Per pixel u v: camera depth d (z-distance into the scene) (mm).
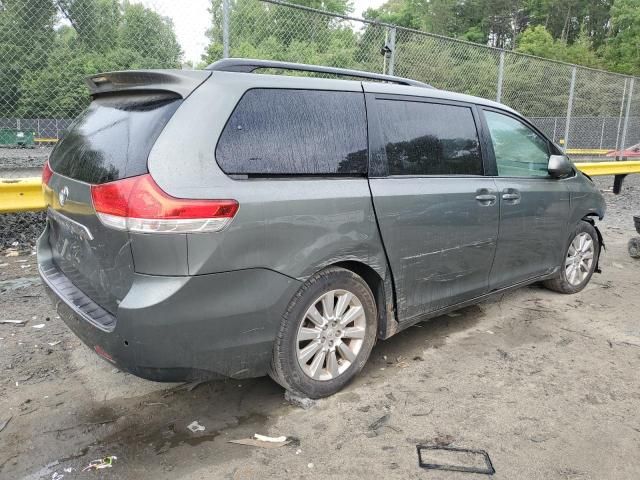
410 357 3705
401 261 3297
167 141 2430
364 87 3254
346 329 3133
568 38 61312
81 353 3660
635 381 3416
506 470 2516
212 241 2428
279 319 2742
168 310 2385
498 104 4254
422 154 3482
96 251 2600
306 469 2498
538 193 4324
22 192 5809
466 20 64312
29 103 6293
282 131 2787
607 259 6660
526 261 4379
